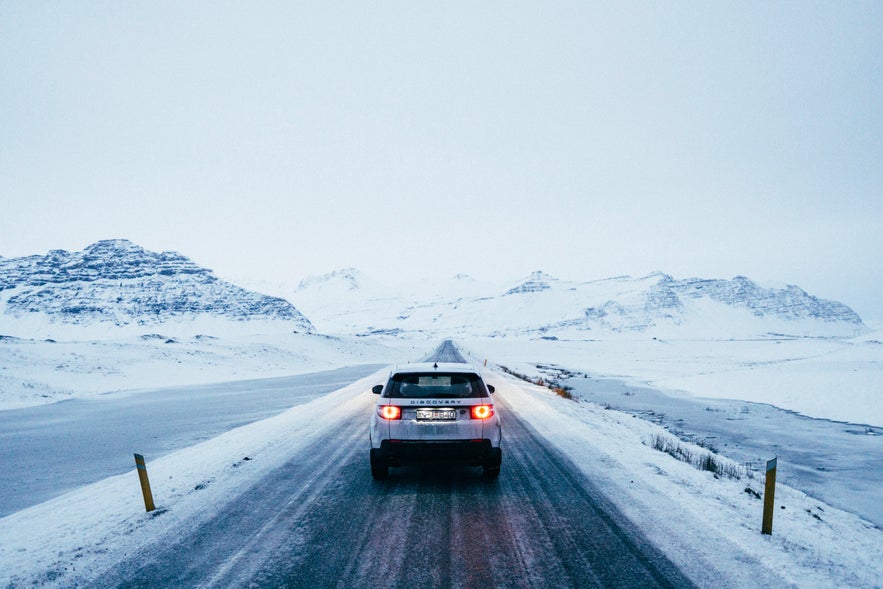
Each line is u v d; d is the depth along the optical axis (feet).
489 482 23.72
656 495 21.61
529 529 17.71
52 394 83.66
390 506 20.42
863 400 78.59
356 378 103.71
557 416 45.85
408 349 345.72
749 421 66.03
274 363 163.94
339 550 16.17
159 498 22.27
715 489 23.16
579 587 13.48
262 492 22.71
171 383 108.78
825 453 46.34
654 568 14.57
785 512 20.51
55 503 23.21
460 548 16.17
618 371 170.40
